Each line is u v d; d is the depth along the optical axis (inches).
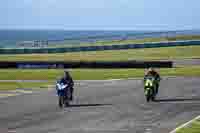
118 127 1567.4
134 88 3122.5
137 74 4357.8
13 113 1955.0
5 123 1669.5
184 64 5393.7
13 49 6781.5
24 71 4697.3
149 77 2400.3
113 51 7101.4
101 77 4114.2
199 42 7578.7
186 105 2208.4
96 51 7150.6
